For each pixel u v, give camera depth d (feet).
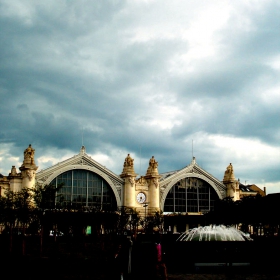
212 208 390.42
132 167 355.97
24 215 175.01
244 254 95.09
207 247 94.32
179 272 93.20
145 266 88.48
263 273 91.30
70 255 156.87
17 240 201.36
